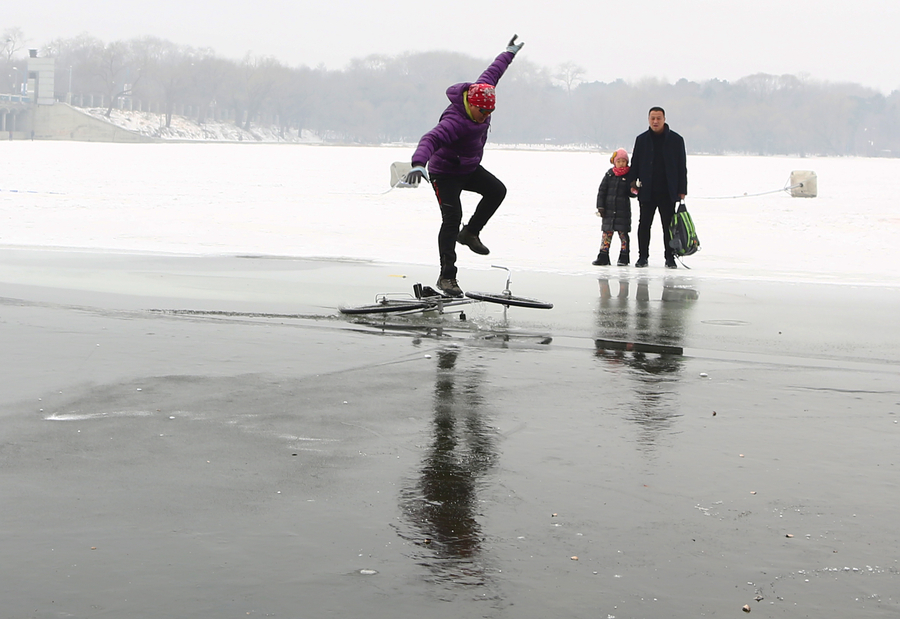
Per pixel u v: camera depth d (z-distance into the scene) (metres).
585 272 12.50
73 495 3.75
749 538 3.42
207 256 13.44
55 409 5.04
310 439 4.57
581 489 3.91
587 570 3.13
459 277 11.61
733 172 54.75
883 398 5.60
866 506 3.75
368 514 3.60
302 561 3.17
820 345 7.34
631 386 5.80
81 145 77.44
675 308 9.27
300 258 13.43
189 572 3.07
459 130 8.53
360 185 31.59
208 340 7.09
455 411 5.12
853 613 2.86
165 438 4.55
